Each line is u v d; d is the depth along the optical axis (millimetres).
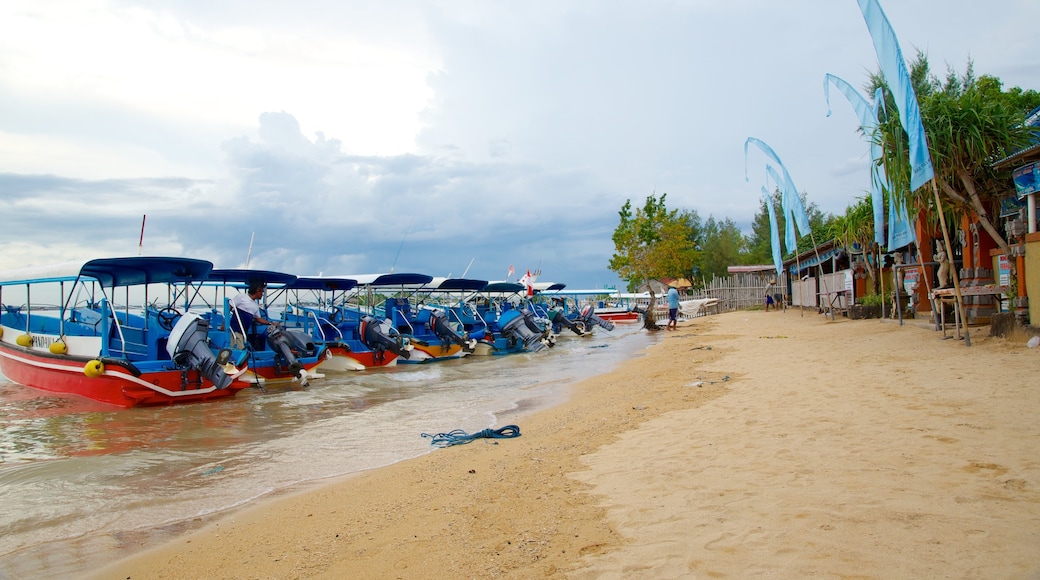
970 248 13508
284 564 4219
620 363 16938
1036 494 3828
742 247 68812
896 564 3111
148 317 13516
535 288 35344
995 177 11500
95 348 12672
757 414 7254
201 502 5926
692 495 4598
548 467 5992
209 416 10852
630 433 7160
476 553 4020
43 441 8922
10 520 5484
